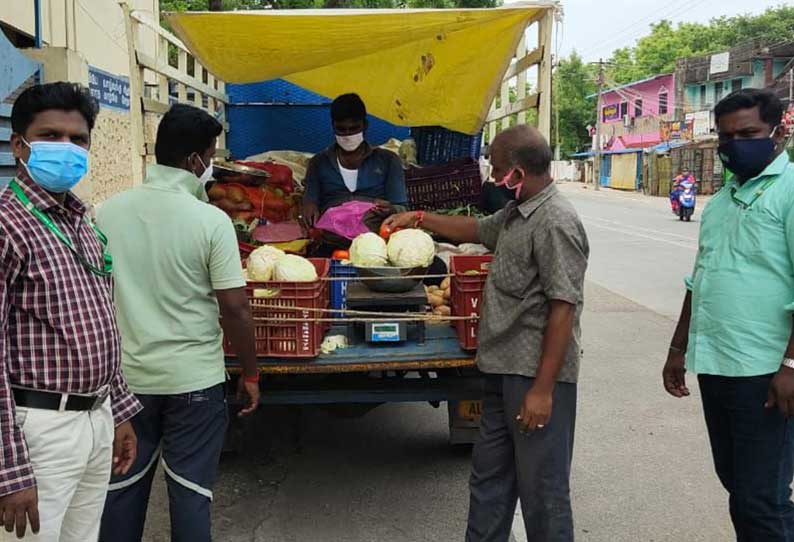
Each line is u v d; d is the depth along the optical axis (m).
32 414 2.26
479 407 4.70
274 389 4.05
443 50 5.62
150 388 3.00
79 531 2.60
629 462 4.88
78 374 2.31
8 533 2.30
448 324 4.26
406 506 4.30
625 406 5.97
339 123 5.30
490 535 3.36
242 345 3.12
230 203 5.28
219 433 3.17
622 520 4.09
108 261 2.54
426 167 6.33
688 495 4.40
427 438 5.37
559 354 2.99
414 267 3.92
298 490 4.52
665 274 12.59
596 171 47.22
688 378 6.77
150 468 3.15
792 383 2.73
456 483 4.60
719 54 39.34
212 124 3.09
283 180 5.72
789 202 2.81
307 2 15.18
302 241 4.94
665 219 24.17
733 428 2.99
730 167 2.92
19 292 2.22
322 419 5.75
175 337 2.99
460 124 6.92
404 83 6.27
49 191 2.33
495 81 6.05
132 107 4.83
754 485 2.94
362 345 3.95
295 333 3.73
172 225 2.95
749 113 2.83
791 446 2.94
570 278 2.99
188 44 5.21
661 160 39.25
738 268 2.91
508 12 4.64
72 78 7.07
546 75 4.71
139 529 3.18
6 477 2.12
